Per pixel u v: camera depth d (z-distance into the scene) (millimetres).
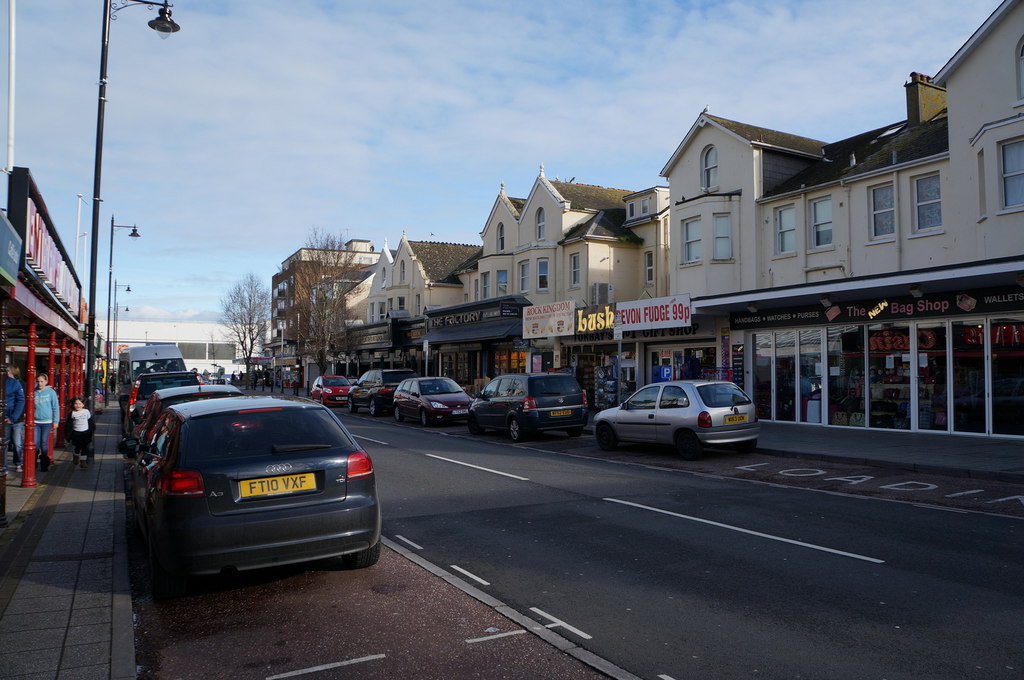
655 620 5191
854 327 18453
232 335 76562
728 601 5570
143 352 30328
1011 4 15875
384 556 7086
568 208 30641
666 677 4230
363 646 4793
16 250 7418
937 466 11664
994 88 16375
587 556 6980
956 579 6023
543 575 6383
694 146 24406
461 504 9750
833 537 7594
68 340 17375
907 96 21453
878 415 17812
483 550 7293
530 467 13305
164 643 4949
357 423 25219
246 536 5496
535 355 29844
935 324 16625
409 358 44094
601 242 28812
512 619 5246
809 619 5137
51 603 5602
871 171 18953
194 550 5375
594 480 11672
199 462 5594
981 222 16281
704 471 12711
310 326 48312
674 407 14375
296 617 5383
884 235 18922
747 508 9227
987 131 15977
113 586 6012
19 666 4434
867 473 11914
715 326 22234
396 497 10328
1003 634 4777
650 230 28984
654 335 24125
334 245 48812
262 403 6348
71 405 13523
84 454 13633
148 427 9891
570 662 4484
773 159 22656
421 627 5117
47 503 9703
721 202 22734
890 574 6199
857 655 4480
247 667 4504
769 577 6180
